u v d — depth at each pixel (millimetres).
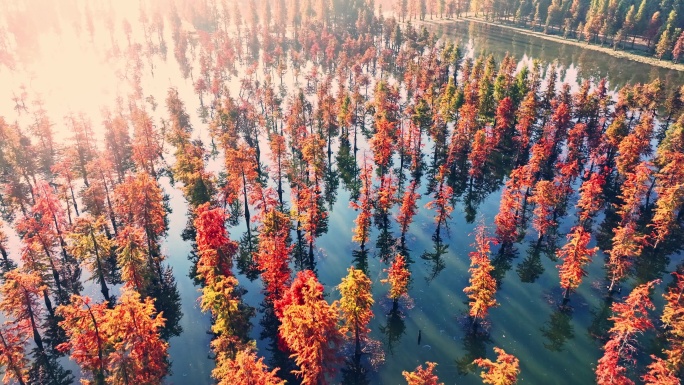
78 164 104062
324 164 112250
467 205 97688
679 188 74250
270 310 67688
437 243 84875
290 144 128375
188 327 66562
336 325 53625
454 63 168250
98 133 138375
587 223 88438
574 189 100375
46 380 59156
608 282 73125
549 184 78750
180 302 71438
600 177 83312
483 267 59875
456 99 131750
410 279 75188
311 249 78812
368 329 58562
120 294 73562
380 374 58000
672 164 82250
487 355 60562
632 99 119812
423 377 44844
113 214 87125
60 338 64875
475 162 100562
